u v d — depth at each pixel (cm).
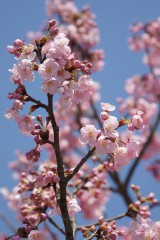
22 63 125
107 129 125
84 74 128
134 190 168
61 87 125
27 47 127
